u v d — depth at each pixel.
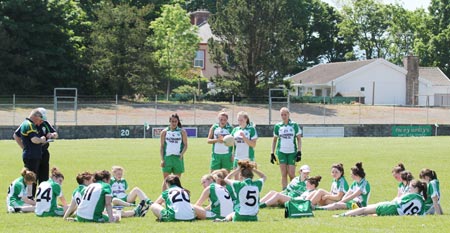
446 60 99.50
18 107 57.16
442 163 30.94
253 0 67.88
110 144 41.91
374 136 56.25
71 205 14.16
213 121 58.25
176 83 75.88
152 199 18.94
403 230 12.29
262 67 67.56
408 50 105.44
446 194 20.34
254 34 67.25
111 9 67.75
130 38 66.56
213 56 68.69
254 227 12.57
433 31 102.50
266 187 21.80
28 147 17.20
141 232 12.08
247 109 64.12
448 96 88.25
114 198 15.81
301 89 89.62
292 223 13.13
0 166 27.66
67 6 70.06
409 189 14.80
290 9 100.38
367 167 28.75
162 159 18.23
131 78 66.25
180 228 12.49
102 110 59.41
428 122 64.25
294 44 71.19
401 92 84.62
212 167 18.89
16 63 62.84
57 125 48.97
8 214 14.91
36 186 17.02
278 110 64.81
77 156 32.81
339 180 16.38
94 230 12.34
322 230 12.26
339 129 55.78
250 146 18.69
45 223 13.41
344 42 107.50
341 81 83.25
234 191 13.71
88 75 66.88
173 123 18.08
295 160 19.56
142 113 59.50
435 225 12.87
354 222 13.25
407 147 41.16
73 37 68.12
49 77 65.62
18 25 64.00
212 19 70.38
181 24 72.88
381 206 14.58
